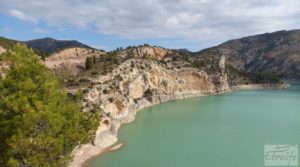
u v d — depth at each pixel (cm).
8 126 3462
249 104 17938
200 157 7275
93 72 14538
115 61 17562
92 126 4728
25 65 3925
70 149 4078
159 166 6594
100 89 11325
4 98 3675
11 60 4025
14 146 3294
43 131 3578
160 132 9894
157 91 19238
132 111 13338
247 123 11625
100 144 7712
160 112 14500
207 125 11194
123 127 10644
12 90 3794
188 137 9262
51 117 3603
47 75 4219
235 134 9719
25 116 3416
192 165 6700
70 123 4044
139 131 10006
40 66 4053
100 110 8831
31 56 4106
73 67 18625
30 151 3416
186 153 7588
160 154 7456
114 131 9031
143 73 18500
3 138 3494
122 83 15012
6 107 3666
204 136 9431
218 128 10662
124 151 7656
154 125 11094
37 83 3972
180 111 14862
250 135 9600
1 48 11850
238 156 7388
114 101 11288
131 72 16975
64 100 4459
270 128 10725
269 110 15312
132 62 18438
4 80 3791
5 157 3406
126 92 15250
